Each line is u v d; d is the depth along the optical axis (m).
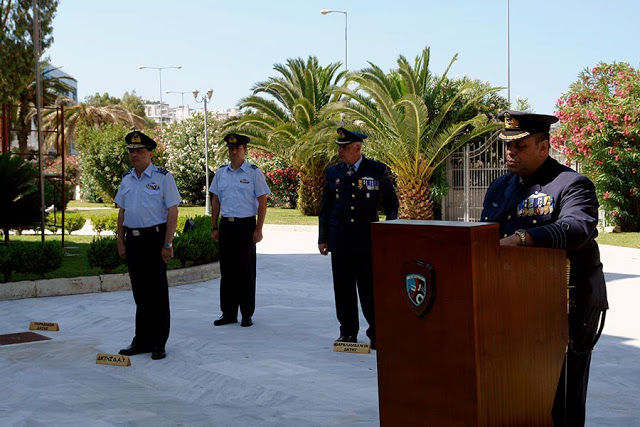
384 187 5.87
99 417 4.20
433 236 2.18
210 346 6.05
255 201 6.93
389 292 2.35
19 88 18.56
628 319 7.23
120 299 8.38
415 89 19.77
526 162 2.88
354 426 3.98
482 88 22.70
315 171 24.67
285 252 13.94
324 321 7.21
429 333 2.23
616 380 5.02
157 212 5.68
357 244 5.80
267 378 5.05
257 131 24.16
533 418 2.35
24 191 10.80
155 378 5.15
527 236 2.48
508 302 2.21
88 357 5.73
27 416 4.19
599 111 17.86
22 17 17.94
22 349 5.99
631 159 17.69
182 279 9.75
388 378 2.38
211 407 4.44
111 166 32.50
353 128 19.27
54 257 8.81
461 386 2.15
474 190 21.66
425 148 19.77
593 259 2.89
